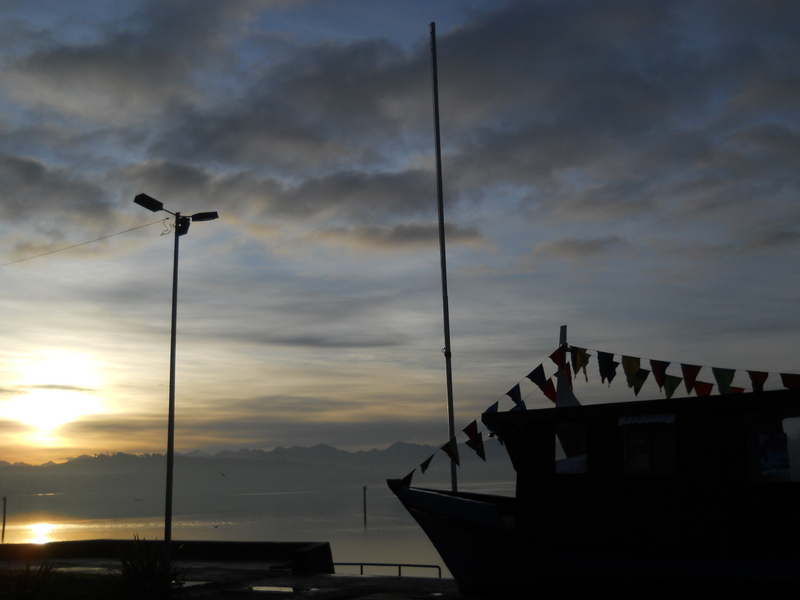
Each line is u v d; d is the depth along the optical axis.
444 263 27.30
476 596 19.02
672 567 15.86
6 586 18.36
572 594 17.47
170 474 23.45
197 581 21.84
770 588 14.90
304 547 25.02
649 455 16.61
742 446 15.59
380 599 18.75
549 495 17.69
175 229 26.00
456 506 19.14
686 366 16.25
